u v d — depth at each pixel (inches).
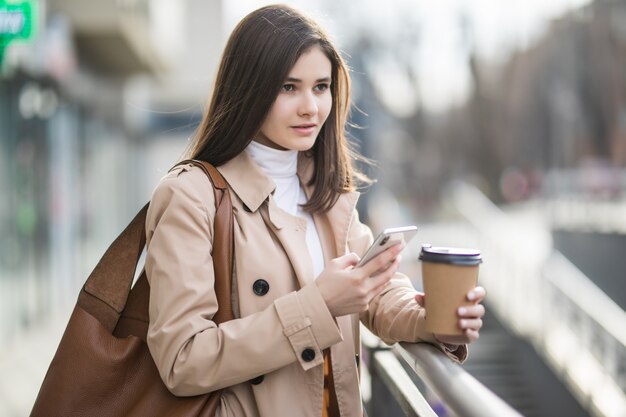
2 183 305.7
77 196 452.8
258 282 64.4
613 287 380.8
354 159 87.3
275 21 66.7
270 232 67.9
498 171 1508.4
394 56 1181.1
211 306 61.6
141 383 64.4
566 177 690.8
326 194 73.0
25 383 241.0
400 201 1881.2
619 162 848.3
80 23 390.9
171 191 64.1
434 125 2208.4
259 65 65.9
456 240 601.6
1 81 303.3
